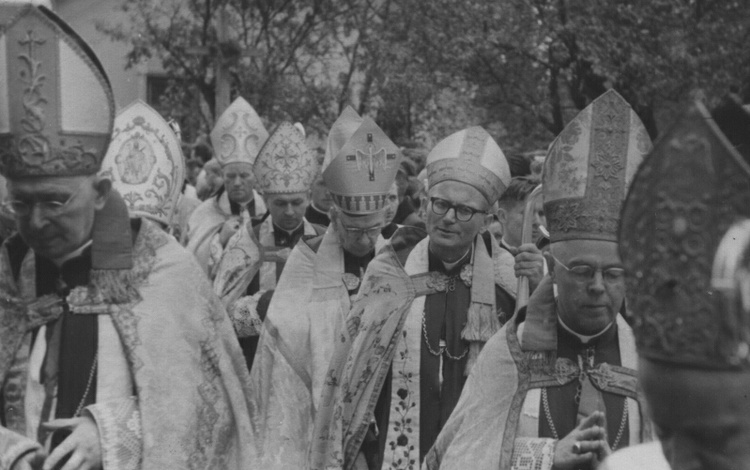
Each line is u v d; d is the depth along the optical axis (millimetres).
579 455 4434
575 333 4719
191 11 19922
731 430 2174
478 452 4691
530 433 4684
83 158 4648
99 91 4672
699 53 15664
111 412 4625
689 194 2160
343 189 7121
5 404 4750
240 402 4961
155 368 4727
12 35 4590
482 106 17812
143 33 20156
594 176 4637
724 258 2139
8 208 4922
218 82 17672
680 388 2180
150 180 6945
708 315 2148
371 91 19781
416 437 6383
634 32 15891
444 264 6480
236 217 10102
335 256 7250
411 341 6422
